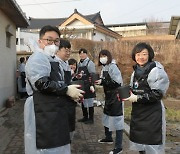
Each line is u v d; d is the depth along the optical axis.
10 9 7.96
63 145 2.61
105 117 4.69
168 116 7.80
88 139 5.35
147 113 3.12
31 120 2.57
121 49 17.41
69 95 2.60
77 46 17.61
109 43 17.83
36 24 38.28
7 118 7.18
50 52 2.69
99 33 29.19
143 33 46.03
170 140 5.69
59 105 2.58
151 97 3.03
